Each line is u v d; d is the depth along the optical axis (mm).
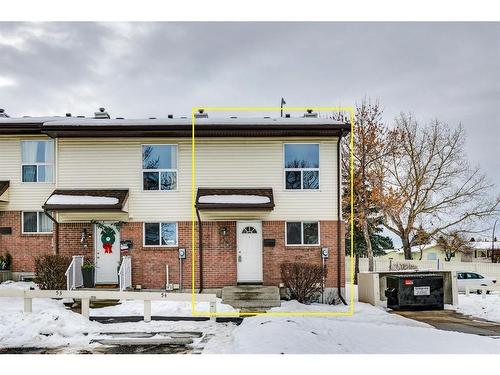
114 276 19766
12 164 20891
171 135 19750
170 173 20031
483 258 57969
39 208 20750
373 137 35750
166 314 16641
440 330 14219
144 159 20047
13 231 20812
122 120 20609
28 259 20781
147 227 19906
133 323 15109
